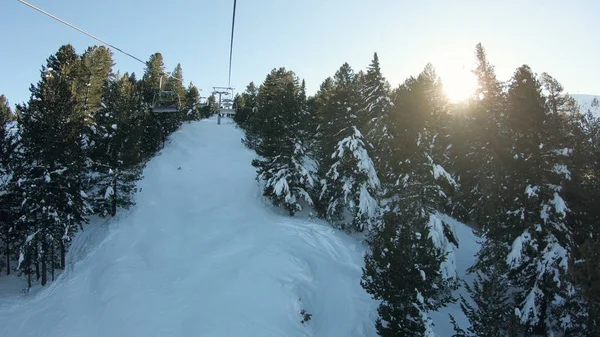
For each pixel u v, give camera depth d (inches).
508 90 693.3
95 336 595.8
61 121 836.6
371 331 567.8
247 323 575.5
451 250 676.7
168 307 635.5
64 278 801.6
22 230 805.9
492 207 698.2
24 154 829.8
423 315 453.1
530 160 615.5
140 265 804.6
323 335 563.8
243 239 871.1
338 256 807.7
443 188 761.0
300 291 642.2
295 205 1046.4
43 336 606.5
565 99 757.3
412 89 762.8
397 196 781.3
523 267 621.6
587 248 371.6
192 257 817.5
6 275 861.2
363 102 1013.2
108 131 1041.5
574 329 473.1
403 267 471.8
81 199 863.7
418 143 717.9
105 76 1769.2
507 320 448.8
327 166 1001.5
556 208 550.9
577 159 585.6
